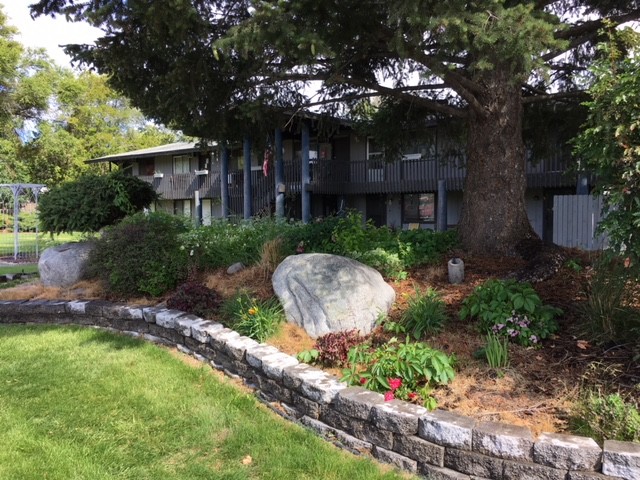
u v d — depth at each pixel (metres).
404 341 4.14
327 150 19.47
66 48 6.19
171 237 6.80
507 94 6.12
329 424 3.34
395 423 2.95
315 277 4.88
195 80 6.30
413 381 3.36
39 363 4.86
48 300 6.80
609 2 6.75
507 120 6.18
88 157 31.66
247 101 7.04
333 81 6.57
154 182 25.22
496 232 6.16
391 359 3.53
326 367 3.96
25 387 4.24
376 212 19.06
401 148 10.11
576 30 6.44
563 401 3.03
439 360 3.43
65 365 4.78
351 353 3.79
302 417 3.54
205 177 22.80
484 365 3.59
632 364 3.27
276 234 6.80
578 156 3.66
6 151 28.86
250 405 3.85
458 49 4.48
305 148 15.37
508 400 3.11
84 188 8.20
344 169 18.52
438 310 4.38
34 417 3.67
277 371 3.78
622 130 2.95
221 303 5.51
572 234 9.78
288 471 2.94
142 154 23.98
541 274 5.14
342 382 3.48
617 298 3.62
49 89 26.84
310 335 4.55
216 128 7.52
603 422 2.67
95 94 34.59
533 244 5.95
